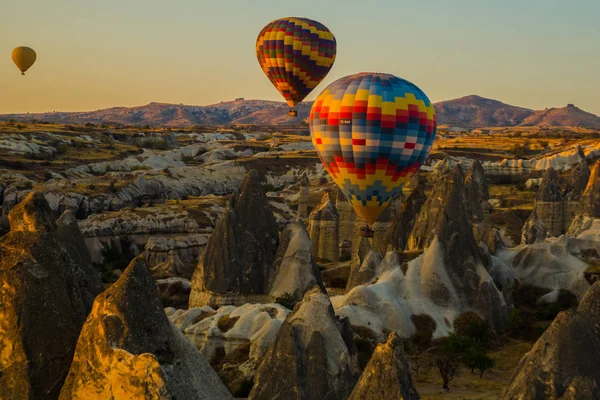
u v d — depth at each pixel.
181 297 76.06
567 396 25.42
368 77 54.34
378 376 26.28
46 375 24.06
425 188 103.50
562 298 68.94
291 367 34.84
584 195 97.75
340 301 62.44
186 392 23.23
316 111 55.41
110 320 22.86
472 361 52.00
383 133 52.44
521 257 73.25
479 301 62.69
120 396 21.97
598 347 26.19
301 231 68.94
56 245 25.73
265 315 48.78
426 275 63.56
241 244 67.44
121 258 102.50
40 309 24.58
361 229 56.78
